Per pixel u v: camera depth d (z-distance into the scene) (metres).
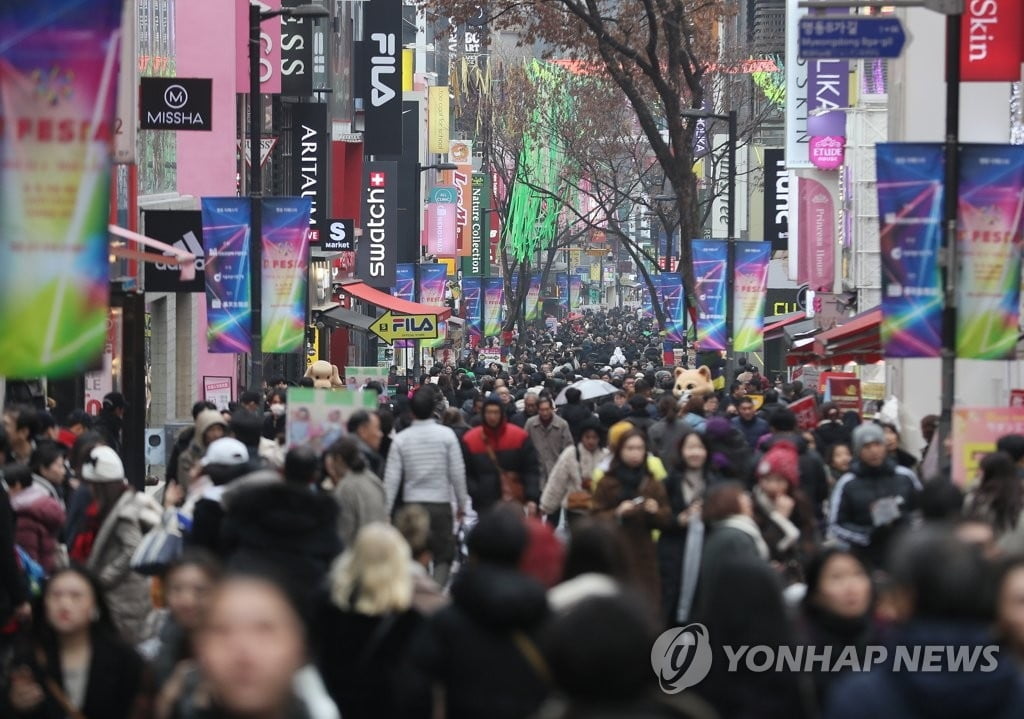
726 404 63.53
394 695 19.58
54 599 19.78
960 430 34.66
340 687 20.45
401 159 163.62
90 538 30.75
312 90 102.38
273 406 53.94
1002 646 14.34
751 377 84.06
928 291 38.84
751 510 24.58
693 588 30.44
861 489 31.77
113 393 52.53
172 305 84.62
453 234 190.62
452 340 179.12
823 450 49.81
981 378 63.38
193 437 43.25
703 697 19.78
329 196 114.31
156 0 79.62
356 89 141.25
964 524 21.25
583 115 184.75
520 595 18.12
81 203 24.83
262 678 12.29
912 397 66.44
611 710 12.12
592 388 66.44
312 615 20.56
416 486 39.00
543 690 18.06
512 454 43.16
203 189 94.12
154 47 78.94
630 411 55.00
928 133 69.12
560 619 12.41
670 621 32.25
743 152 193.62
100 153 24.81
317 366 62.91
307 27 101.56
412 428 39.25
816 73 111.00
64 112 24.77
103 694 19.84
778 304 153.75
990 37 44.88
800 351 70.81
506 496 43.06
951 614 13.75
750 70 174.38
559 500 41.22
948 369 38.91
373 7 140.88
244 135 103.62
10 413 37.72
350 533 32.62
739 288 92.38
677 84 100.31
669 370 110.38
